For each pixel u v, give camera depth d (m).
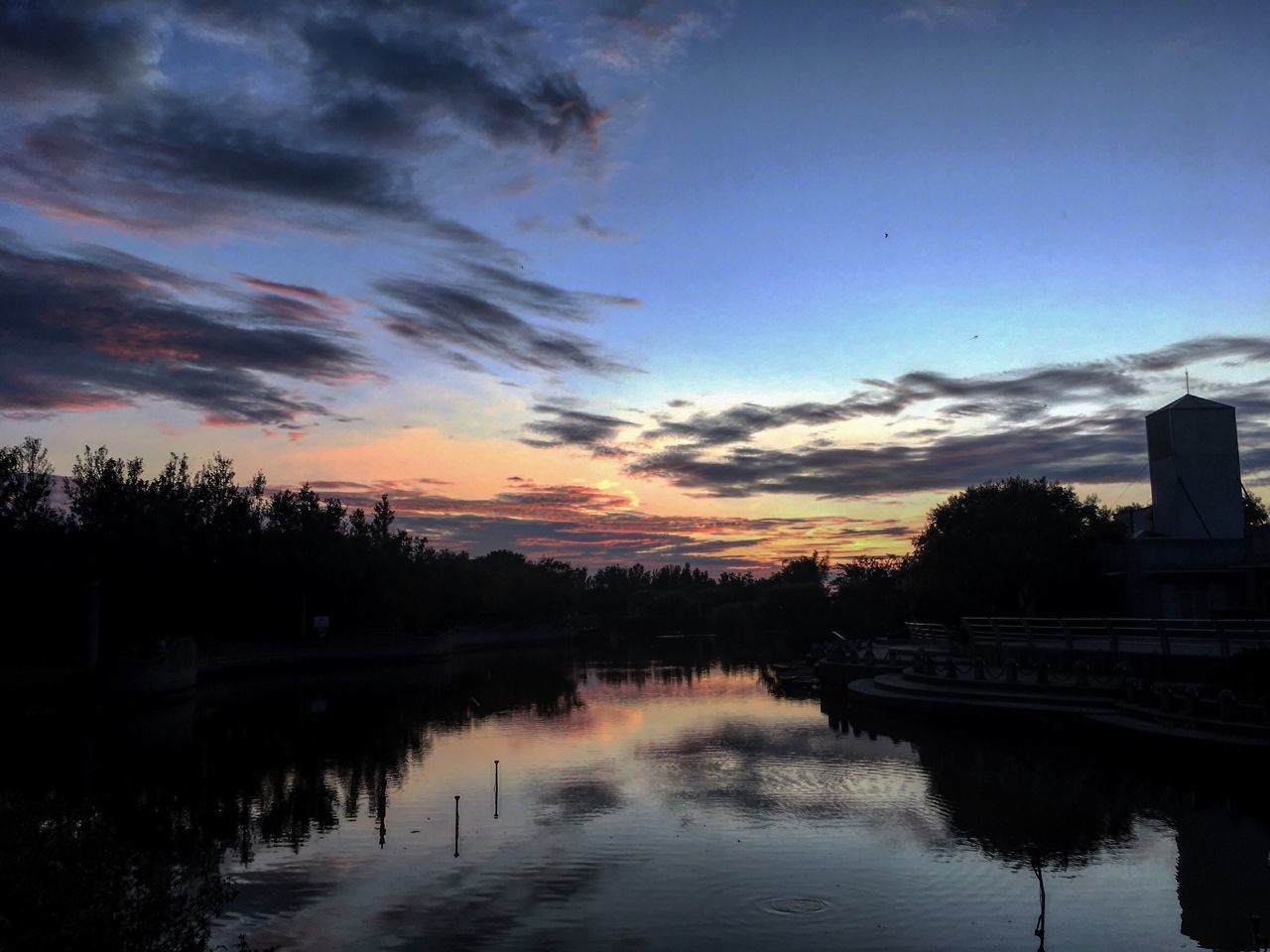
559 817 22.31
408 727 40.03
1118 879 16.94
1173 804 22.34
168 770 29.97
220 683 64.75
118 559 59.97
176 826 21.98
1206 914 15.13
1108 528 62.09
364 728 39.91
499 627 129.88
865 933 14.52
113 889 9.66
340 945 14.23
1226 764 23.17
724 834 20.50
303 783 27.23
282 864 18.62
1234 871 17.25
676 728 38.00
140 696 48.19
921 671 42.78
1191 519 56.59
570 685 60.47
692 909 15.70
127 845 11.25
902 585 75.94
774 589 103.50
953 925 14.79
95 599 55.66
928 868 17.81
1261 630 31.73
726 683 59.81
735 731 36.66
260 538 80.81
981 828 20.58
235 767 30.31
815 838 20.05
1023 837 19.81
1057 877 17.14
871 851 19.00
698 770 28.30
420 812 23.09
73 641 61.06
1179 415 57.31
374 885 17.20
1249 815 21.19
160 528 63.09
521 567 147.88
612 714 43.66
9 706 44.38
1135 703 30.17
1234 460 57.03
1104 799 23.02
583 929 14.82
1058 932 14.46
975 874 17.39
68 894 9.21
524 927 14.95
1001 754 29.64
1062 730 31.58
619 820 21.94
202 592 73.06
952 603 64.75
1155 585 53.03
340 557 86.62
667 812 22.69
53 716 43.44
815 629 94.12
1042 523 60.69
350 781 27.41
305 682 65.44
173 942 10.35
